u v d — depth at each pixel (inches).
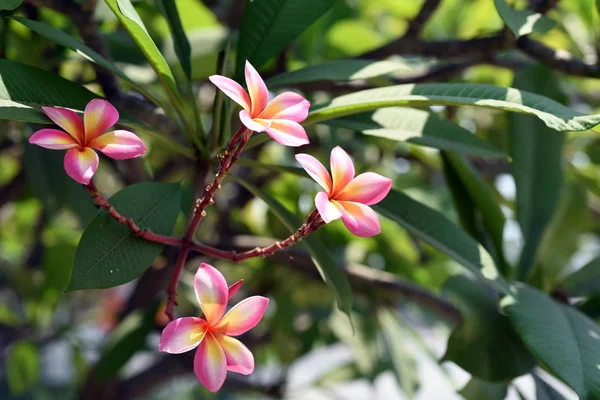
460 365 37.5
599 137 67.3
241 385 79.4
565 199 44.4
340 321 70.5
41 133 26.5
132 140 27.2
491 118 68.9
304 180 73.8
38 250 88.4
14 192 71.3
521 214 43.6
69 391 109.4
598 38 49.9
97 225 30.0
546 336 34.1
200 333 26.3
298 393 79.0
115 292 101.3
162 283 61.4
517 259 43.8
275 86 37.7
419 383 63.8
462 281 39.6
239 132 27.8
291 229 35.2
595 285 43.6
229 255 30.2
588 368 33.1
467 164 41.9
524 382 47.4
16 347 81.7
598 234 75.9
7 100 30.2
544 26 35.9
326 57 70.5
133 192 31.7
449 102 30.4
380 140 71.3
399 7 73.7
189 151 35.4
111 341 55.2
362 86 50.6
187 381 102.2
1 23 45.1
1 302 81.2
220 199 70.2
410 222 37.9
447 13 76.2
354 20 75.6
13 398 102.0
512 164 43.7
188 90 36.1
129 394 77.0
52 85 31.5
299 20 36.4
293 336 76.0
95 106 27.1
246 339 78.8
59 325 83.0
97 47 41.8
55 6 40.8
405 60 46.6
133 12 30.5
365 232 26.1
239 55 36.4
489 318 38.6
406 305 78.7
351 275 51.6
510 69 55.1
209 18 59.2
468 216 43.5
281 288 70.4
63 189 56.6
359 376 80.7
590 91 77.6
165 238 30.4
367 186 26.9
